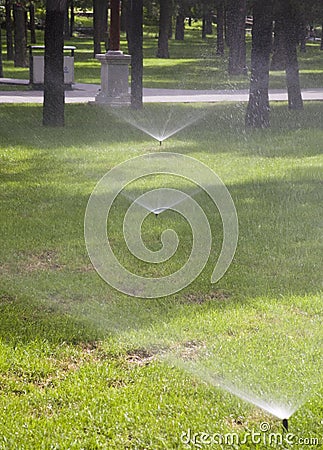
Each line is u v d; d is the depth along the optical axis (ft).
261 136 82.48
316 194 53.31
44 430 21.93
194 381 24.71
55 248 39.88
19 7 188.55
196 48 278.46
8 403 23.48
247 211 47.67
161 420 22.38
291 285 34.37
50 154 68.80
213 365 25.68
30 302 32.01
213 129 87.76
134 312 30.91
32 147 72.59
